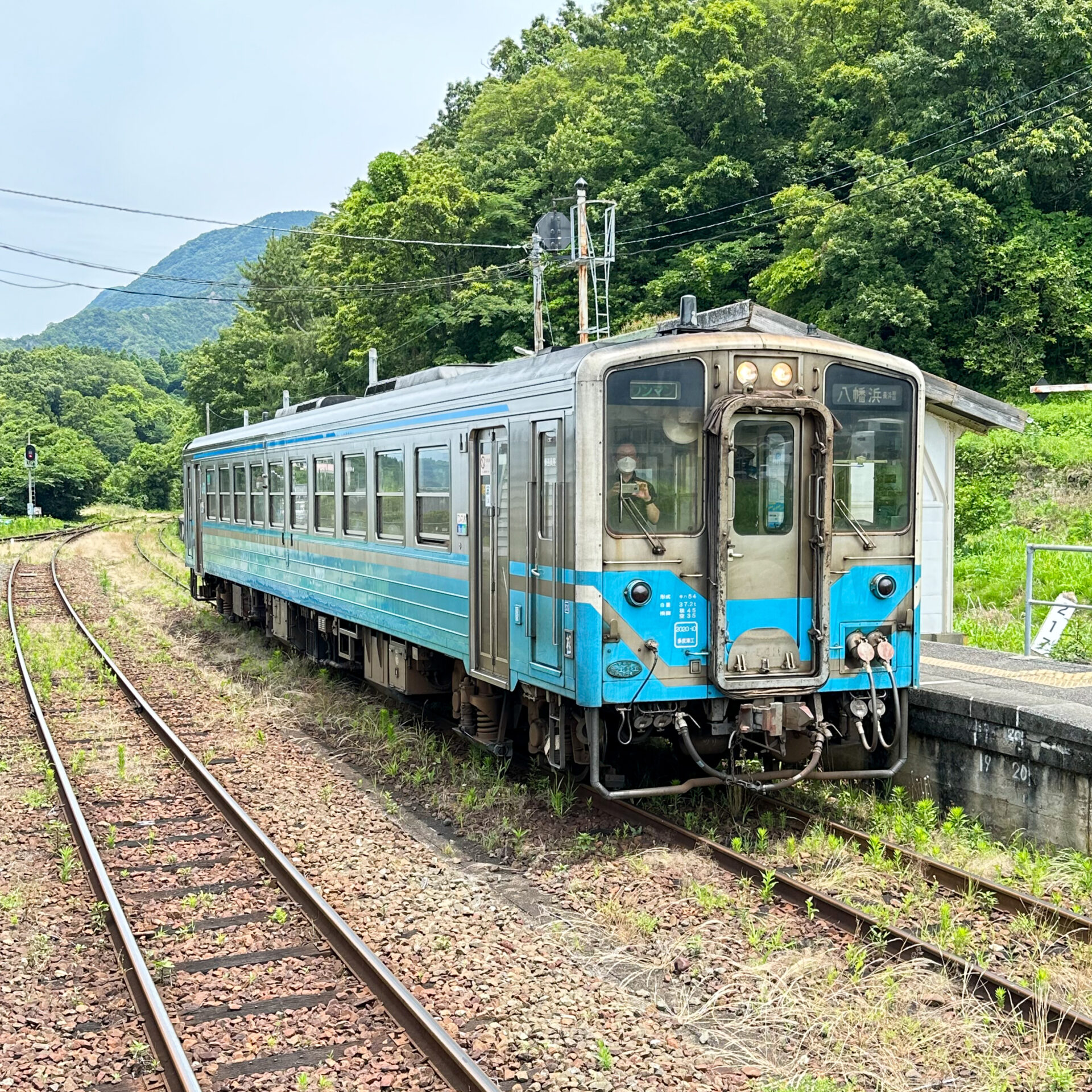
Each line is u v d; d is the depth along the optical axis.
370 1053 4.57
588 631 6.86
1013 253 27.52
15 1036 4.77
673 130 36.22
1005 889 6.03
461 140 48.56
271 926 5.94
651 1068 4.41
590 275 35.78
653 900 6.27
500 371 8.44
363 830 7.64
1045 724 6.83
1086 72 28.50
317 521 13.09
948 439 12.43
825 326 28.45
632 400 6.93
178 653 15.52
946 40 29.45
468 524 8.73
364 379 42.38
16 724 10.93
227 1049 4.62
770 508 7.17
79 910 6.22
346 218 42.78
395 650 10.79
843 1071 4.46
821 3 36.16
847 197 32.62
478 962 5.41
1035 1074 4.38
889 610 7.55
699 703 7.38
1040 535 19.03
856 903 6.15
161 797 8.46
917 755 7.99
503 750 8.79
